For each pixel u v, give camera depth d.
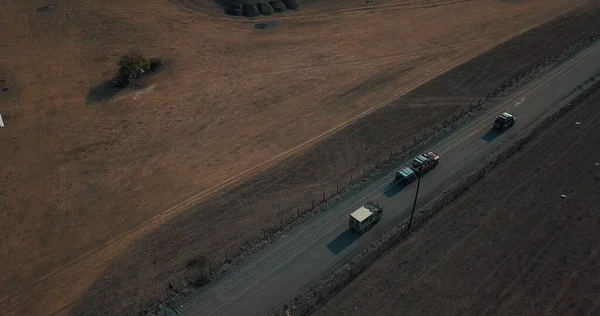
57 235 48.72
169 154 59.31
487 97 65.88
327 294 41.78
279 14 92.12
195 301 41.59
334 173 54.56
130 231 48.78
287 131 62.16
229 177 55.12
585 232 46.72
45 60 78.94
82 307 41.47
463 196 51.19
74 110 67.88
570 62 72.06
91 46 82.44
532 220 48.06
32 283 43.88
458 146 57.50
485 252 45.06
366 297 41.50
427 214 48.72
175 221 49.50
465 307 40.47
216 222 49.06
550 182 52.25
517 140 57.56
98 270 44.75
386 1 95.69
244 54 79.62
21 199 53.19
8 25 88.62
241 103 67.94
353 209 49.78
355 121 62.97
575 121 60.81
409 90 68.62
